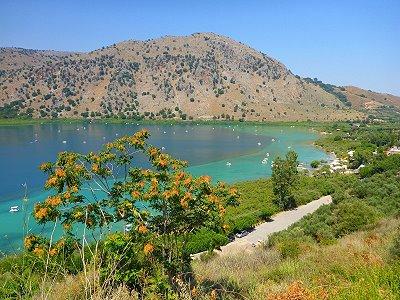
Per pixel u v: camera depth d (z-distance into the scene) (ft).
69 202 25.04
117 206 25.67
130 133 538.06
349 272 27.04
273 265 45.47
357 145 403.34
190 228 28.63
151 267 22.71
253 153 374.84
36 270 18.31
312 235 93.04
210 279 30.76
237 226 140.97
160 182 28.78
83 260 15.83
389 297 17.19
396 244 33.37
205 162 323.57
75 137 482.28
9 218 153.89
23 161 303.89
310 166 312.29
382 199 130.82
